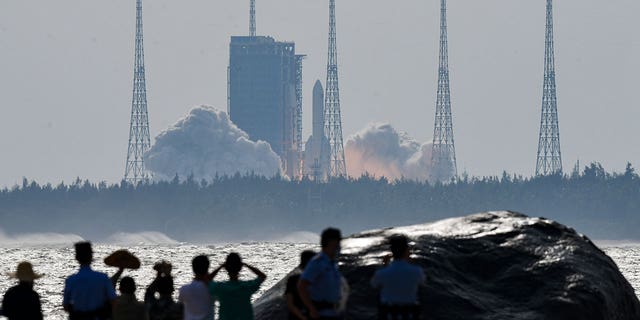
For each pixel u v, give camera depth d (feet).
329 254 220.64
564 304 312.91
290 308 231.09
